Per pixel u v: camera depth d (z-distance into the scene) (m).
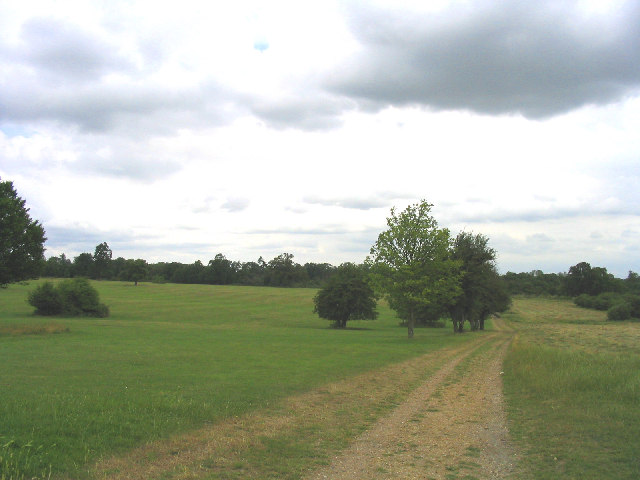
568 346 37.41
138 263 164.12
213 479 7.50
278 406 13.05
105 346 28.97
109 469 7.63
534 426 11.27
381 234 43.31
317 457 8.89
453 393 16.09
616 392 13.91
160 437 9.46
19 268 41.94
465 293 53.31
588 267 161.38
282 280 199.75
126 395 13.18
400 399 14.96
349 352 28.45
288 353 27.19
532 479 7.84
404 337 45.31
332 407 13.41
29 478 7.02
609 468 8.19
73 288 73.25
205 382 16.34
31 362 20.58
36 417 9.84
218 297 129.25
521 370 19.80
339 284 75.38
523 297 174.38
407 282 41.00
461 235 55.97
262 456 8.75
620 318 94.56
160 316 83.19
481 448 9.68
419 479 7.85
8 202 39.88
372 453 9.26
